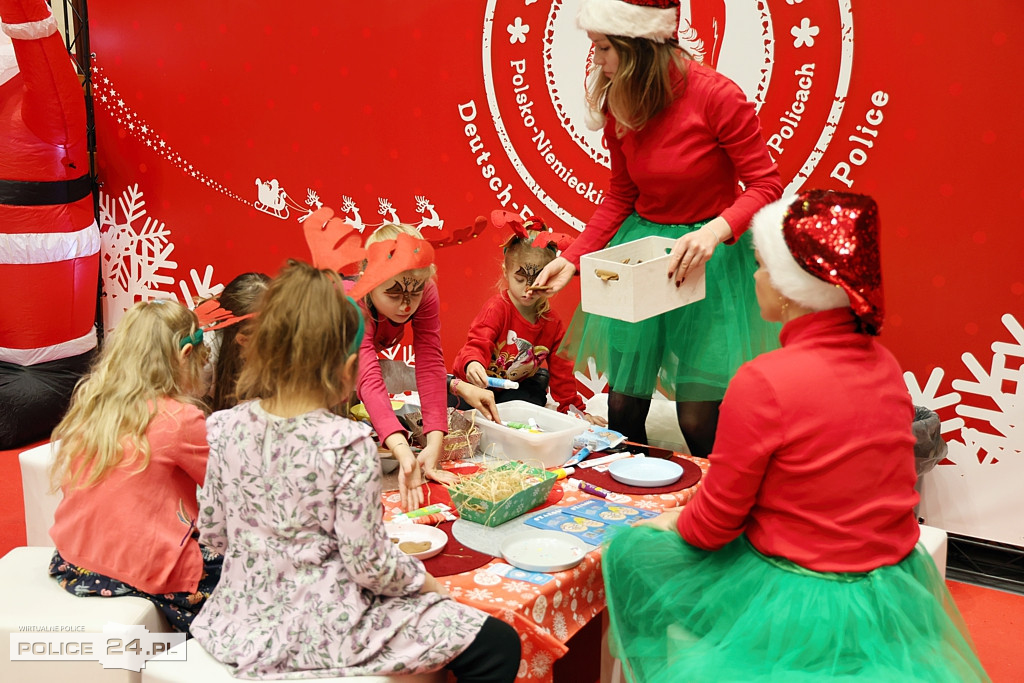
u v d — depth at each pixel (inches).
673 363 110.9
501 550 78.8
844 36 120.0
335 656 64.8
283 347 65.7
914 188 118.9
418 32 154.6
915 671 61.8
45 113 161.6
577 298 148.7
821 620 64.2
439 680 71.3
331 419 66.0
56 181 167.5
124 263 196.9
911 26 115.4
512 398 123.0
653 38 95.2
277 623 65.4
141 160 189.3
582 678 99.8
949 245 117.7
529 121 147.1
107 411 79.5
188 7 176.6
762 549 68.7
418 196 161.5
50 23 156.6
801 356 66.5
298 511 65.1
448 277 161.0
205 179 183.5
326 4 162.6
